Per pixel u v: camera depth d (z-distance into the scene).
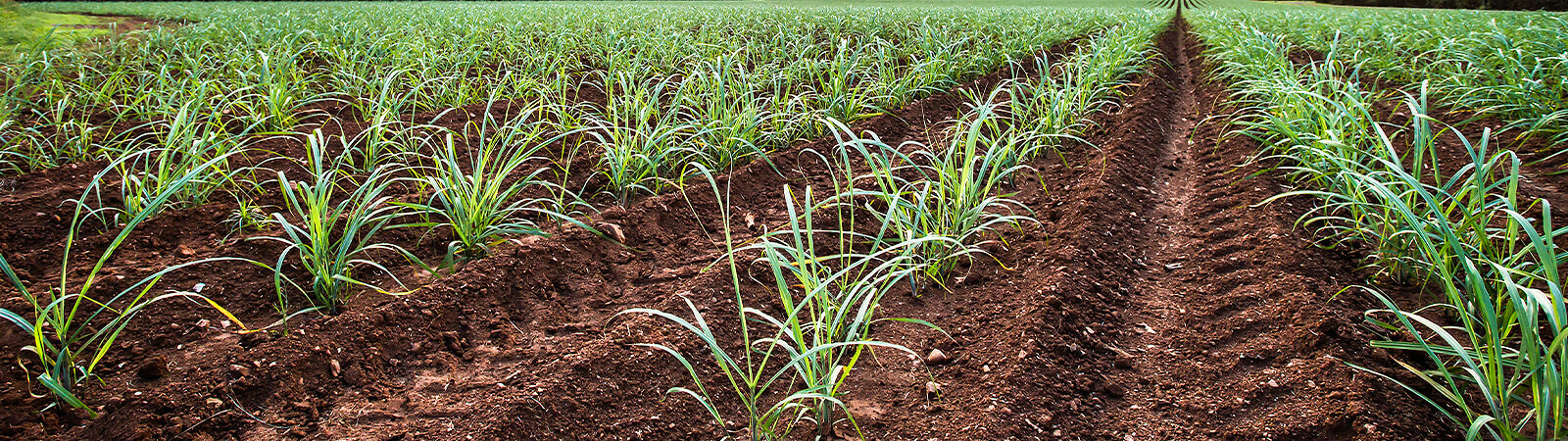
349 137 5.20
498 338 2.70
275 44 7.87
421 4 18.25
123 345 2.48
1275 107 5.15
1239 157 4.75
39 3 16.12
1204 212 3.95
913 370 2.57
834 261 3.35
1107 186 4.16
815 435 2.23
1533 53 6.57
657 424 2.27
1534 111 5.04
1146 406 2.38
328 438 2.12
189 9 14.87
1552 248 1.95
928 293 3.10
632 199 4.08
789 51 9.06
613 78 7.18
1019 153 4.98
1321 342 2.53
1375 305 2.81
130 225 2.52
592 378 2.43
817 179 4.56
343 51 7.44
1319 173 3.72
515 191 3.47
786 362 2.61
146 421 2.14
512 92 6.73
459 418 2.21
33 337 2.48
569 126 5.35
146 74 6.14
